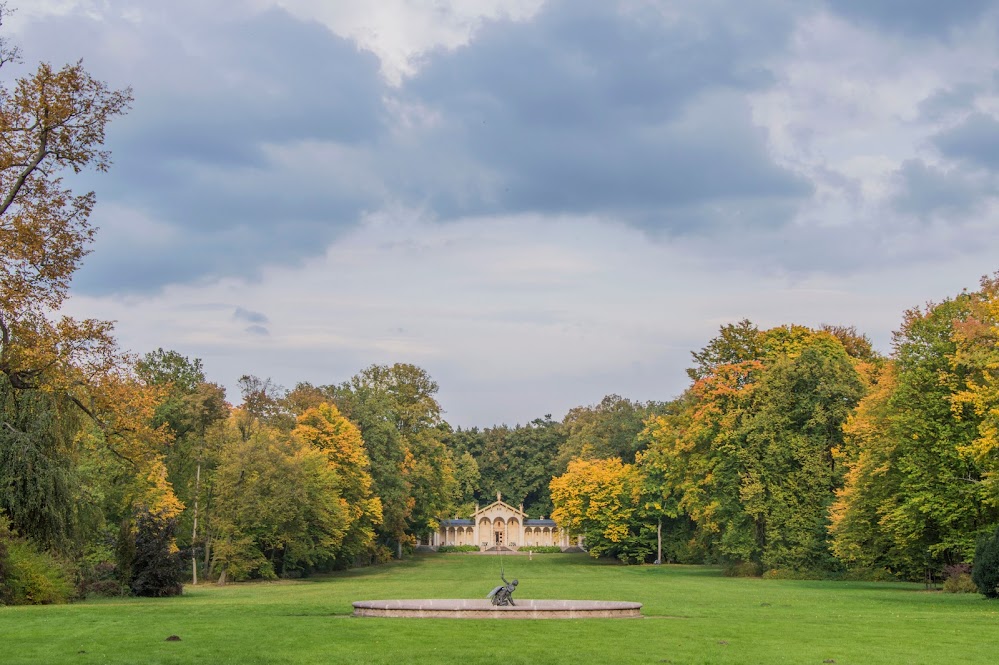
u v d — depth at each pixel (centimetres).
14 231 3325
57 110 3431
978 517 4272
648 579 6331
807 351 6488
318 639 2098
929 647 2092
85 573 4381
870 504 4809
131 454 3903
